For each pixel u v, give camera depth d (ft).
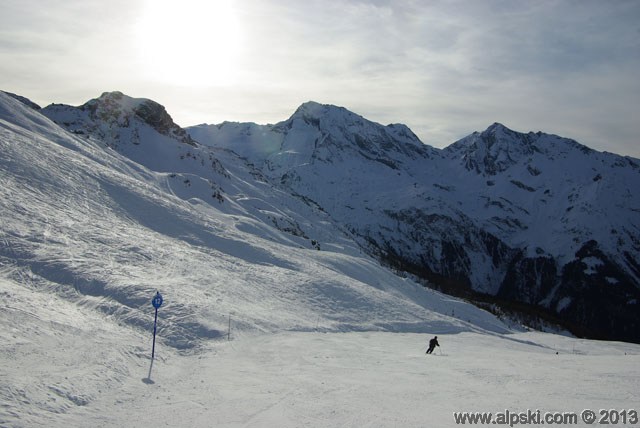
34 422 34.27
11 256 91.71
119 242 121.39
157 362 57.52
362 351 80.02
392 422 38.65
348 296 147.54
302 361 66.39
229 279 124.67
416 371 61.31
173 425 37.58
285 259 174.09
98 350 54.03
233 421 38.93
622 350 198.08
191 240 164.25
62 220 123.24
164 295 88.69
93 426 35.91
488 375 58.39
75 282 86.74
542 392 48.37
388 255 633.20
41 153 174.60
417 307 160.56
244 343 77.36
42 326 57.41
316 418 39.86
